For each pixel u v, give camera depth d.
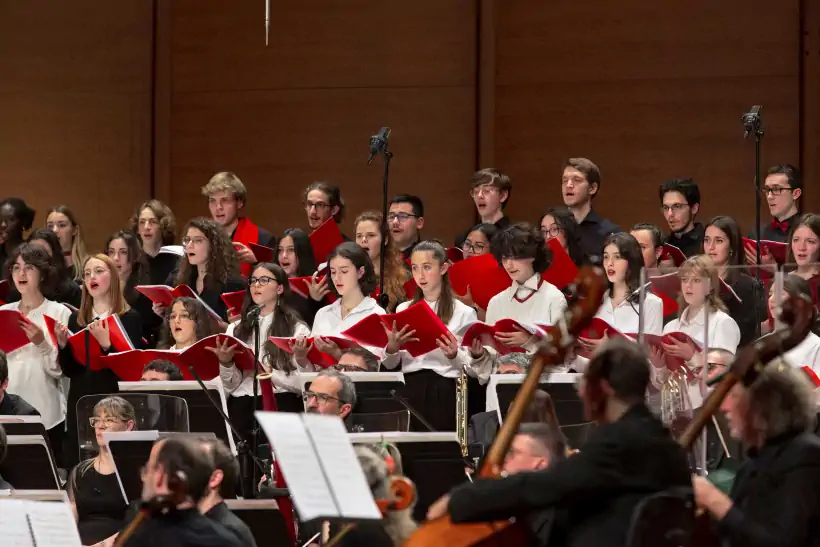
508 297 19.66
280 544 13.32
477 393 18.97
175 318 19.86
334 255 20.19
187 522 10.95
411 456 13.73
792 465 9.92
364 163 30.25
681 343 11.96
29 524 10.88
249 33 30.89
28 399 20.61
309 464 9.43
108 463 15.99
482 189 23.16
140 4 31.41
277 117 30.70
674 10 28.17
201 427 16.84
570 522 9.50
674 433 11.77
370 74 30.31
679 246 22.20
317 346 18.67
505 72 29.55
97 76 31.48
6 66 31.53
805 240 18.14
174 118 31.27
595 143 28.75
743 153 27.62
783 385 10.18
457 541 9.73
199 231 21.94
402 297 21.53
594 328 16.27
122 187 31.34
